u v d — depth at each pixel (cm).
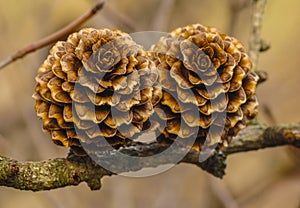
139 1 86
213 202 76
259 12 63
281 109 92
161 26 74
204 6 88
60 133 53
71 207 81
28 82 80
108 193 90
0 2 82
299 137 59
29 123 78
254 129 60
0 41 80
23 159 75
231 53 53
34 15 82
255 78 54
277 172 84
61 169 54
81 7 87
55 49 52
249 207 91
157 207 79
